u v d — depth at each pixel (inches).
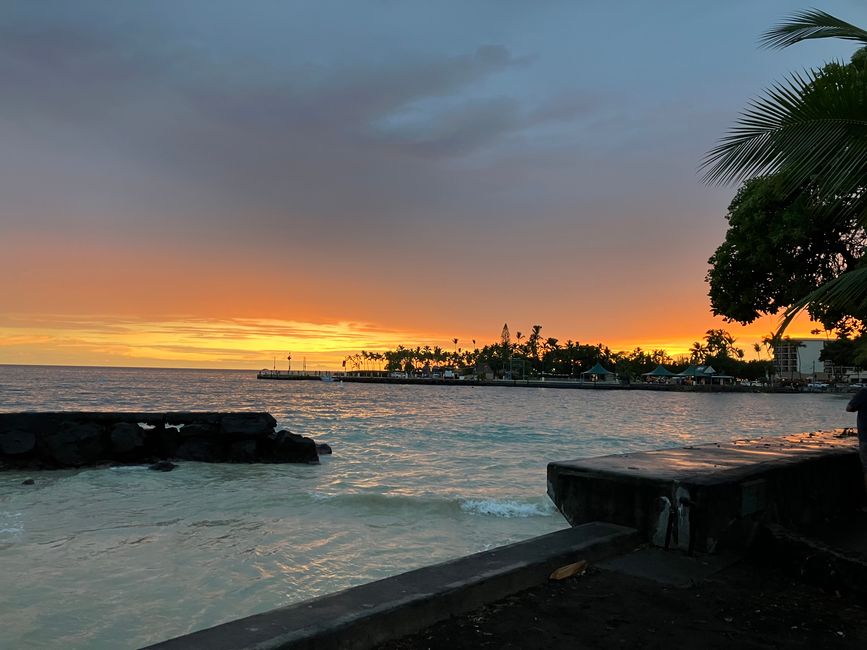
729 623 132.0
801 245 369.7
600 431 1250.6
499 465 695.1
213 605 245.8
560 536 176.7
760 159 186.4
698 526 173.9
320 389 5255.9
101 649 204.1
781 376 6692.9
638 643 120.0
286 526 384.8
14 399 2370.8
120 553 319.9
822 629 130.7
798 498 215.0
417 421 1469.0
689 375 6028.5
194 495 503.2
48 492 524.4
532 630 123.9
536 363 7337.6
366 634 113.3
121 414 778.8
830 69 207.0
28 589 261.4
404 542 347.9
